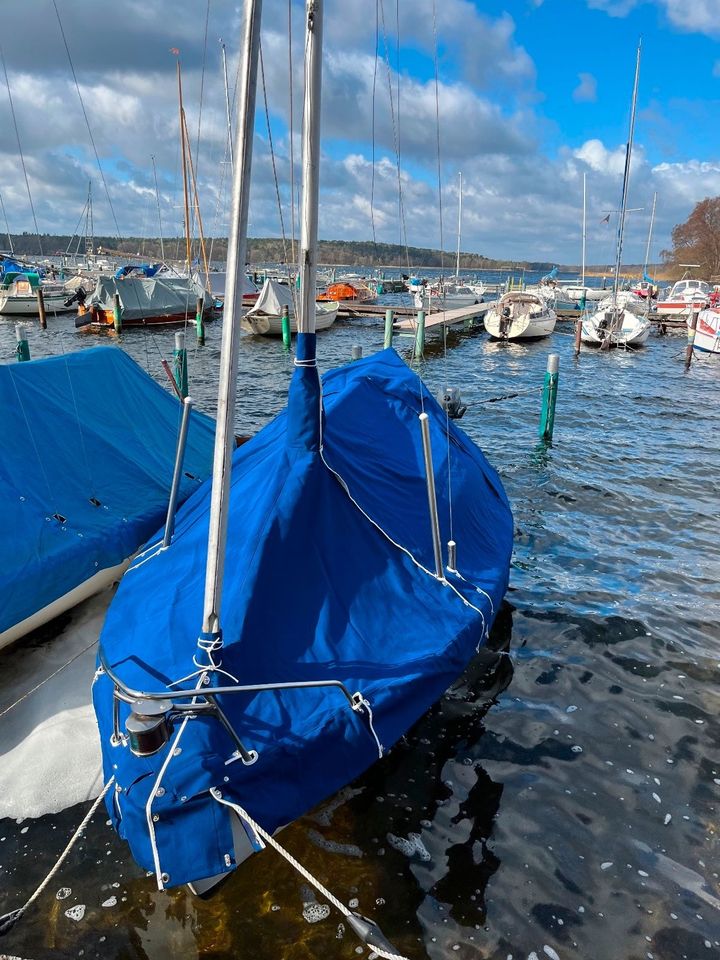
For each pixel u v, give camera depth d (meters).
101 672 4.33
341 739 3.90
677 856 4.50
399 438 6.66
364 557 4.98
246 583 4.29
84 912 4.01
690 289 44.06
